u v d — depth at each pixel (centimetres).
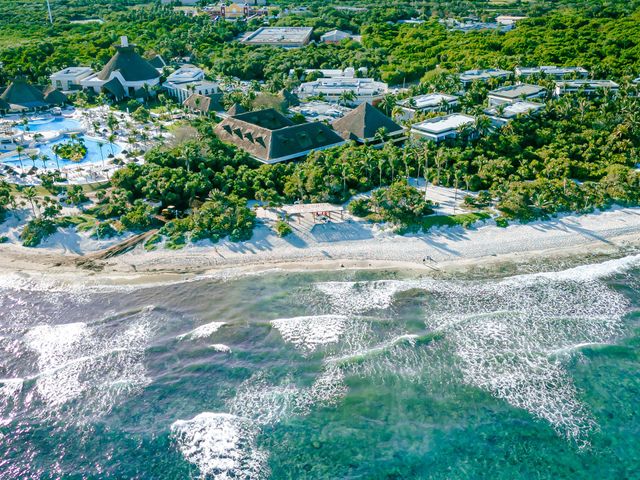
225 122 16962
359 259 11675
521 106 17975
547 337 9406
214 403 8238
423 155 14838
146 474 7244
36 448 7606
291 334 9550
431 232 12400
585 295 10450
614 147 15600
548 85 19562
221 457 7444
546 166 14762
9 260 11788
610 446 7519
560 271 11169
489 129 16550
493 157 15238
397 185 13088
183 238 12231
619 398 8231
